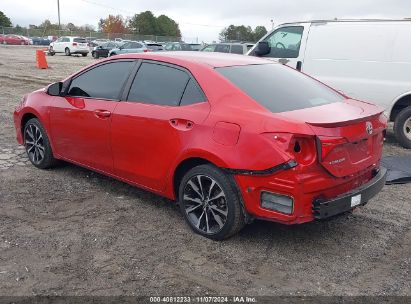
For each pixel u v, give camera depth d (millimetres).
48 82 16281
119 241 4262
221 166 4004
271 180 3762
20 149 7207
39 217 4734
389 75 7965
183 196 4469
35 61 28000
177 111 4418
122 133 4879
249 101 4117
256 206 3898
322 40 8562
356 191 4062
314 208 3768
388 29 7945
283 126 3736
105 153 5172
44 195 5320
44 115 5891
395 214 5051
